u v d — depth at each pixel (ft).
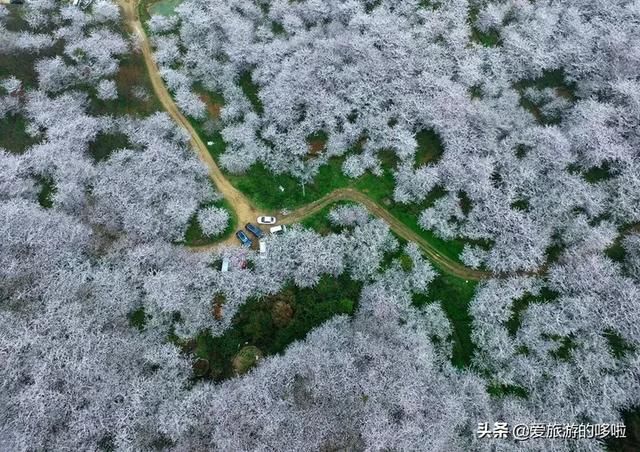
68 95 189.67
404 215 182.39
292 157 185.37
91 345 152.76
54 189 180.55
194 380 159.22
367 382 150.71
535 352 164.86
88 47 195.93
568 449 149.79
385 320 161.89
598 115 182.70
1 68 192.34
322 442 144.05
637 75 190.49
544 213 177.47
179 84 194.70
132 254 165.58
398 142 186.09
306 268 167.43
